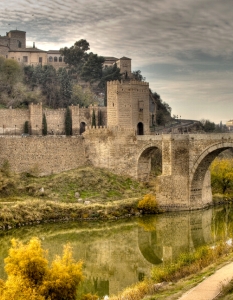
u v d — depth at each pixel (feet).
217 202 420.36
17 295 162.20
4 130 545.44
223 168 459.32
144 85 529.04
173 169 388.57
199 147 379.76
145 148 432.25
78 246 290.35
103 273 242.37
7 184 382.22
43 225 340.59
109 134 445.78
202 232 321.52
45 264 170.50
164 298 169.07
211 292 165.99
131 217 367.25
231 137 359.25
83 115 598.34
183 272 201.57
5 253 268.82
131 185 428.15
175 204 387.55
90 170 435.94
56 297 167.53
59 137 446.60
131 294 183.32
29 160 426.92
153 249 285.02
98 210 362.94
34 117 556.92
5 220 332.80
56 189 397.39
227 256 219.82
